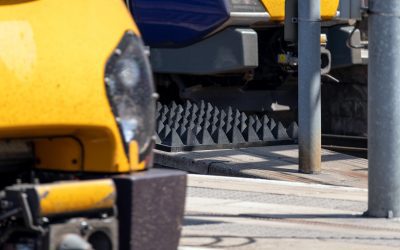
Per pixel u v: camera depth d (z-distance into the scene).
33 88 8.67
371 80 15.41
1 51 8.55
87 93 8.96
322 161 24.08
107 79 9.09
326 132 36.50
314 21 21.72
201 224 14.80
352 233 14.32
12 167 9.35
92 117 8.99
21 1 8.86
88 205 8.85
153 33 30.09
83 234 8.78
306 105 21.95
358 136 34.44
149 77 9.47
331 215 16.08
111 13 9.31
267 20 29.25
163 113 25.84
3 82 8.51
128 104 9.24
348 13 17.31
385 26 15.25
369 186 15.73
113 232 9.01
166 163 23.89
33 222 8.55
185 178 9.58
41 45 8.77
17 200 8.57
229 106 28.67
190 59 29.69
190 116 25.91
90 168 9.26
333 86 36.19
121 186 9.07
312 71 21.84
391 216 15.60
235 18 28.73
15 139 8.93
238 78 31.00
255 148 25.27
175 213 9.49
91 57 9.02
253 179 20.31
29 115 8.64
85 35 9.05
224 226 14.70
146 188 9.16
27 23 8.78
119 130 9.16
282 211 16.44
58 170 9.38
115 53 9.16
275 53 31.30
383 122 15.38
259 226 14.80
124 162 9.20
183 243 13.09
